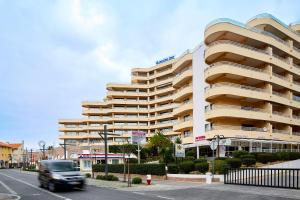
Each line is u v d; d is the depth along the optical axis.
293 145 53.47
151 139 72.62
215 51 46.00
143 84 105.12
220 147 43.09
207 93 47.38
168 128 96.25
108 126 103.00
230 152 44.16
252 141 45.94
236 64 46.84
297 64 60.97
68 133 108.56
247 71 46.59
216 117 45.88
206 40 49.25
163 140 70.81
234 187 20.48
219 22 46.12
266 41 49.62
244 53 46.59
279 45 52.03
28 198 17.27
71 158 74.44
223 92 44.84
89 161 66.38
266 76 48.81
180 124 58.69
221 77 47.78
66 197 17.52
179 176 29.92
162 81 99.56
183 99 61.84
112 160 67.00
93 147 99.69
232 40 48.94
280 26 53.16
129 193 19.34
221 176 26.39
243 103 49.59
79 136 107.44
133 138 47.00
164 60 101.75
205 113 47.91
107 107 108.31
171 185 24.78
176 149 34.56
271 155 37.41
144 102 103.50
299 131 58.97
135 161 66.62
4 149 132.50
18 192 20.84
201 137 48.69
